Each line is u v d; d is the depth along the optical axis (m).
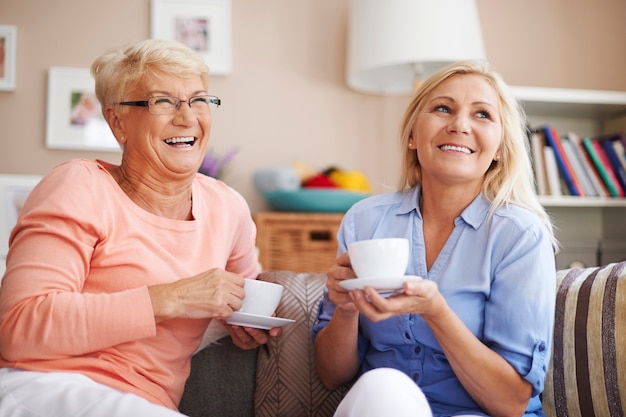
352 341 1.41
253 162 3.47
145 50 1.41
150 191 1.43
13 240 1.31
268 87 3.49
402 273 1.19
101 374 1.28
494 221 1.40
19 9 3.34
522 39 3.65
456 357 1.25
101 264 1.33
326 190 3.10
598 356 1.35
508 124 1.46
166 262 1.38
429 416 1.11
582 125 3.59
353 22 3.20
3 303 1.23
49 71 3.33
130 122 1.41
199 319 1.43
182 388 1.45
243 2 3.49
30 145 3.32
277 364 1.56
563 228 3.51
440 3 3.00
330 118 3.52
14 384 1.20
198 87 1.44
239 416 1.57
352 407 1.10
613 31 3.70
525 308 1.30
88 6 3.38
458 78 1.44
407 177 1.56
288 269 3.08
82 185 1.33
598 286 1.42
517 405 1.28
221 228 1.50
